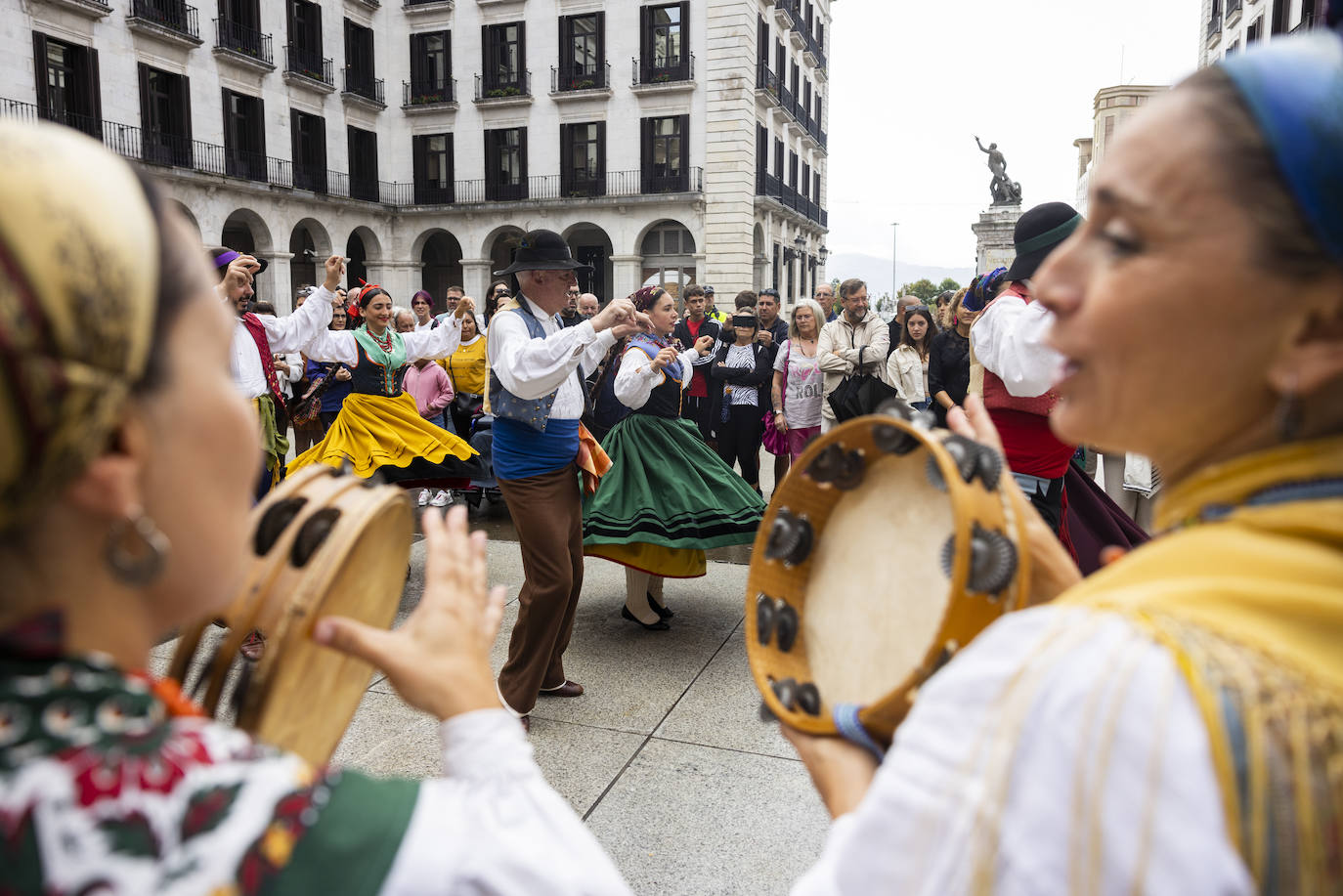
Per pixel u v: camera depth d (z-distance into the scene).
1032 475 2.57
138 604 0.50
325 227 24.73
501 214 26.47
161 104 20.22
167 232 0.49
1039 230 2.50
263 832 0.45
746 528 3.66
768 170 27.42
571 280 2.99
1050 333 0.52
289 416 5.84
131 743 0.44
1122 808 0.40
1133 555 0.50
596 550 3.68
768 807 2.39
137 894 0.42
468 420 7.12
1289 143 0.40
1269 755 0.39
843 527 0.87
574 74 25.38
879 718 0.70
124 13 18.92
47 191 0.42
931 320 5.85
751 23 24.00
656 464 3.75
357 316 7.31
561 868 0.59
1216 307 0.43
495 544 5.23
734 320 6.62
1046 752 0.43
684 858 2.17
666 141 24.83
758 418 6.66
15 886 0.40
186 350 0.48
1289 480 0.45
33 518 0.44
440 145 26.98
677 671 3.37
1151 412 0.47
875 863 0.49
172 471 0.47
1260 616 0.42
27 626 0.45
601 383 3.88
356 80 26.03
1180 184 0.44
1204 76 0.46
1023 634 0.47
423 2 26.22
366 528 0.75
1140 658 0.42
